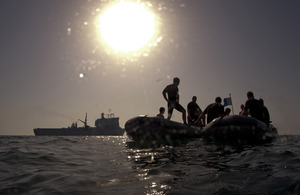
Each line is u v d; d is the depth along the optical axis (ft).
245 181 6.44
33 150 13.80
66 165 9.30
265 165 8.34
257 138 15.64
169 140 18.39
